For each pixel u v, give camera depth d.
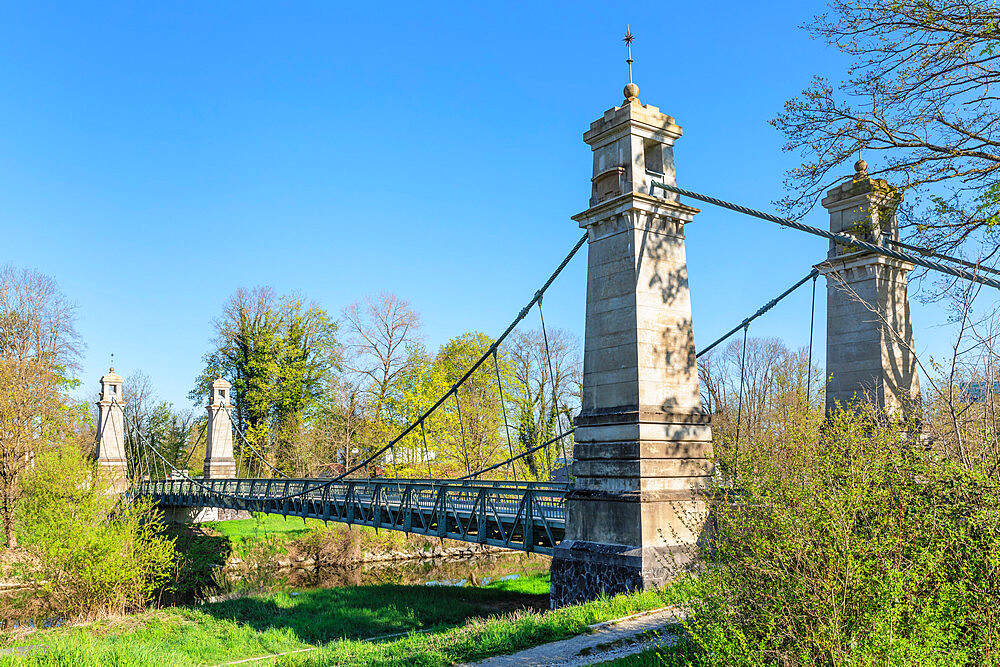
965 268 11.81
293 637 17.69
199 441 49.69
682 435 14.19
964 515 6.04
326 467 42.19
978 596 5.73
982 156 11.45
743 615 6.17
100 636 17.62
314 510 27.73
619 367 14.37
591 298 15.22
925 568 5.78
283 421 46.66
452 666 9.42
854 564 5.57
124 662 13.31
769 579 6.02
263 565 32.72
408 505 21.02
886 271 16.53
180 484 39.03
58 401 36.22
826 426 7.58
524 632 10.22
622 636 9.52
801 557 5.78
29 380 34.78
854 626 5.58
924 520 5.89
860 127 12.09
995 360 7.29
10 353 37.34
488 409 37.81
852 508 5.88
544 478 34.81
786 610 5.85
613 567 13.45
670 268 14.82
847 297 16.80
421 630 18.11
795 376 25.38
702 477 14.27
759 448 6.87
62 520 21.28
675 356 14.52
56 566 21.36
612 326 14.63
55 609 22.02
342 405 41.31
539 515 17.39
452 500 20.55
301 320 48.84
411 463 36.09
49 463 22.45
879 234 13.18
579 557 14.26
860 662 5.39
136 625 18.88
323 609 20.47
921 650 5.32
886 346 16.08
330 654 13.37
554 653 9.18
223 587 28.73
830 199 17.42
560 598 14.55
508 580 25.52
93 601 21.19
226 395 45.12
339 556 33.50
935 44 11.37
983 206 10.85
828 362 17.02
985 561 5.73
